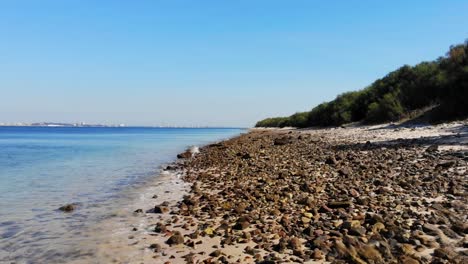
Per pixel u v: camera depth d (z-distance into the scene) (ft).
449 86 126.31
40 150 148.36
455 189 36.96
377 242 23.79
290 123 376.27
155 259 23.73
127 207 39.73
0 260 24.61
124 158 106.52
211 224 31.53
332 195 39.17
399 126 139.33
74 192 50.14
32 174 70.79
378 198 36.06
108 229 31.17
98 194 48.32
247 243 25.99
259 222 30.89
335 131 175.01
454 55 137.80
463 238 24.27
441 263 20.40
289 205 36.35
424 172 47.67
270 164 70.08
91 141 240.12
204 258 23.48
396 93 174.70
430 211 30.81
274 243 25.57
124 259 24.02
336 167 59.26
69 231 30.99
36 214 37.24
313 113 288.51
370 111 187.52
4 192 50.67
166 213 36.42
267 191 43.55
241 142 151.43
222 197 42.60
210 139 252.62
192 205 39.04
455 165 49.75
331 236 26.02
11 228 32.12
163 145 181.47
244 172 62.49
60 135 397.19
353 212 32.19
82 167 82.74
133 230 30.71
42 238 29.14
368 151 76.18
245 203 38.04
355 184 44.47
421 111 145.48
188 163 84.69
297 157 79.20
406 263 20.53
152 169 77.05
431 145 72.69
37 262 24.14
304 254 23.06
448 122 117.70
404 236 24.58
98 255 24.98
